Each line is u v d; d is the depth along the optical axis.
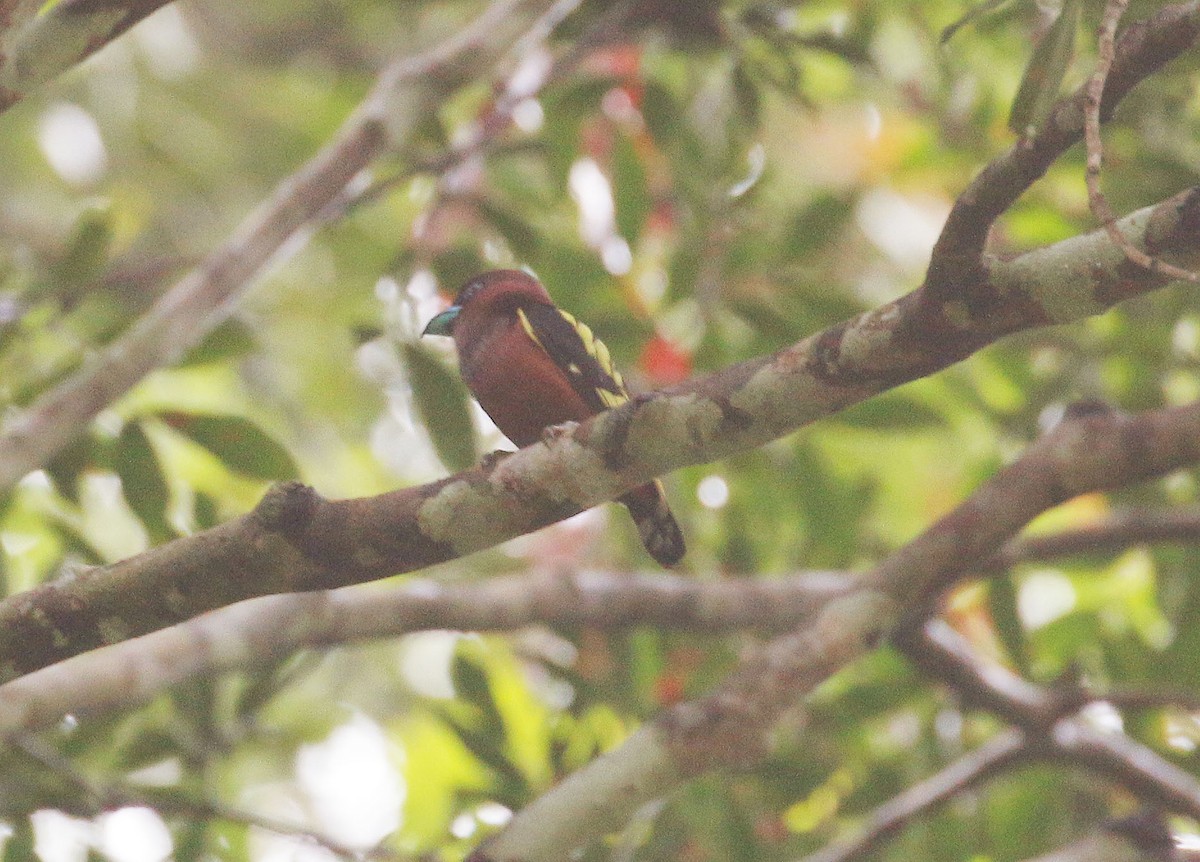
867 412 11.60
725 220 11.55
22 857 9.04
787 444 11.94
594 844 10.02
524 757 11.41
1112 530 10.84
